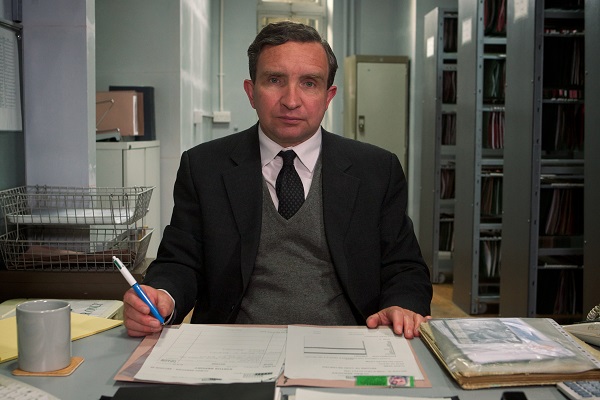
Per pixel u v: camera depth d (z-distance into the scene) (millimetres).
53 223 1938
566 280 3402
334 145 1545
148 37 3982
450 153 5270
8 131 2100
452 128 4699
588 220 2674
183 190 1535
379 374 962
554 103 3285
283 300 1447
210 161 1528
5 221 1952
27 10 2191
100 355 1064
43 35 2199
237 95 6875
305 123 1412
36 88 2215
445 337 1050
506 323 1131
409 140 6277
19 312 981
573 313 3428
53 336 981
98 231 2230
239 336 1133
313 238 1457
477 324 1127
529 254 3100
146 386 918
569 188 3285
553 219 3291
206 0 5926
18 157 2180
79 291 1893
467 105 3867
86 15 2207
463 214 3967
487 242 3910
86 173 2240
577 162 3133
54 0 2186
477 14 3664
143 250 2051
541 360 945
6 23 2041
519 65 3160
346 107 6516
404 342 1114
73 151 2232
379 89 6234
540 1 2953
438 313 3914
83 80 2215
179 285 1371
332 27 7027
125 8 3959
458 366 937
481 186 3875
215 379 934
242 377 942
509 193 3320
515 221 3252
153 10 3963
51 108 2221
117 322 1244
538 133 3031
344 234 1461
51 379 958
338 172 1490
